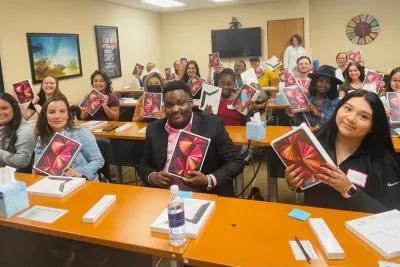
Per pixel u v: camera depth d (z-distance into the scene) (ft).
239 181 9.07
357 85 12.87
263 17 28.84
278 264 3.32
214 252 3.56
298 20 27.94
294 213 4.34
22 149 7.86
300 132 4.45
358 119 4.58
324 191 5.05
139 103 12.34
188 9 30.37
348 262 3.30
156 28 31.12
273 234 3.88
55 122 6.93
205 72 31.50
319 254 3.46
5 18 15.49
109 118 12.66
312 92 10.82
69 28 19.83
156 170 6.77
